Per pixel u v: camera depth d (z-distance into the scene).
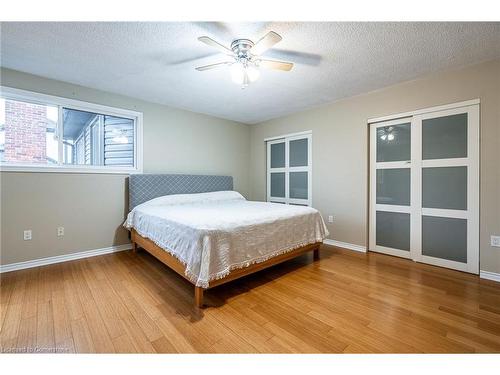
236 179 5.04
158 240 2.57
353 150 3.55
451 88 2.68
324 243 3.93
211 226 2.08
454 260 2.74
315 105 3.94
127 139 3.66
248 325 1.73
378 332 1.64
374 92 3.30
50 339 1.56
